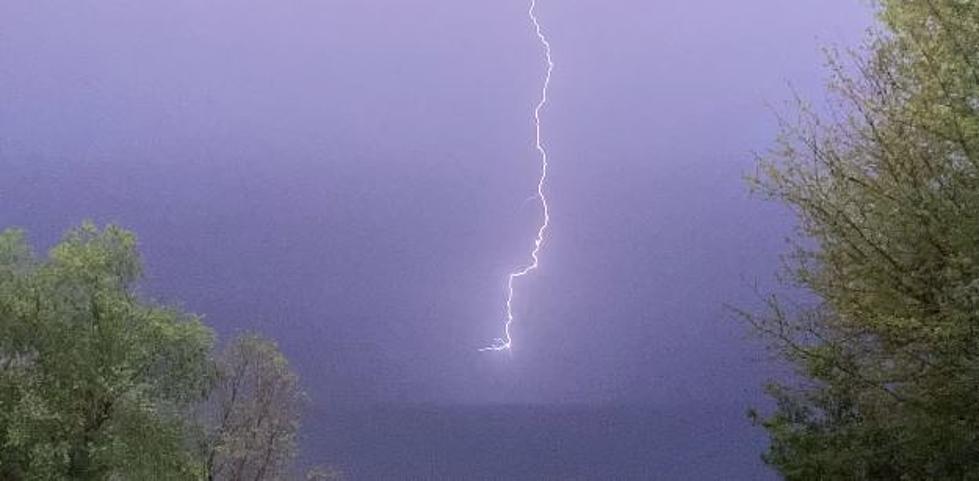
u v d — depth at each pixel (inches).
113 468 852.0
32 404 812.0
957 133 436.5
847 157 502.9
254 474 1052.5
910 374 485.1
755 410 582.9
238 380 1064.2
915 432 471.8
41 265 900.6
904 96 479.5
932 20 463.2
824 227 505.4
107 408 867.4
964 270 441.4
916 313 465.7
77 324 884.0
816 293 519.2
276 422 1067.3
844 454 515.8
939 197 457.1
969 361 440.1
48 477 798.5
